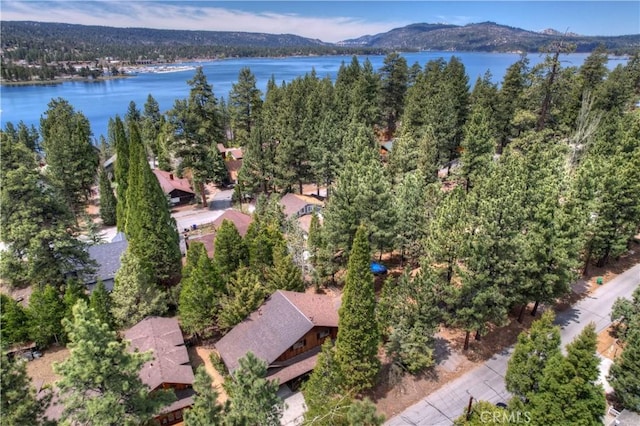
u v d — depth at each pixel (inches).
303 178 2719.0
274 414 810.8
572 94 2903.5
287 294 1375.5
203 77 2615.7
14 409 685.9
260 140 2672.2
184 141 2615.7
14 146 1651.1
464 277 1201.4
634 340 1056.2
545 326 926.4
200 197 2886.3
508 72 3097.9
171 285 1643.7
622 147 2018.9
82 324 692.7
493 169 1943.9
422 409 1111.0
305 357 1227.9
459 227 1274.6
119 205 2126.0
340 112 3326.8
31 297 1369.3
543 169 1731.1
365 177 1512.1
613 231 1656.0
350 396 1021.2
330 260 1625.2
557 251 1314.0
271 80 4591.5
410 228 1695.4
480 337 1389.0
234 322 1328.7
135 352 807.1
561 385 812.6
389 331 1259.2
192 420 709.9
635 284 1691.7
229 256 1534.2
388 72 3750.0
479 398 1144.8
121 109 7431.1
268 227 1685.5
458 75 3376.0
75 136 2871.6
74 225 1615.4
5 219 1445.6
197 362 1327.5
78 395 724.0
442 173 3063.5
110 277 1706.4
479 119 2383.1
